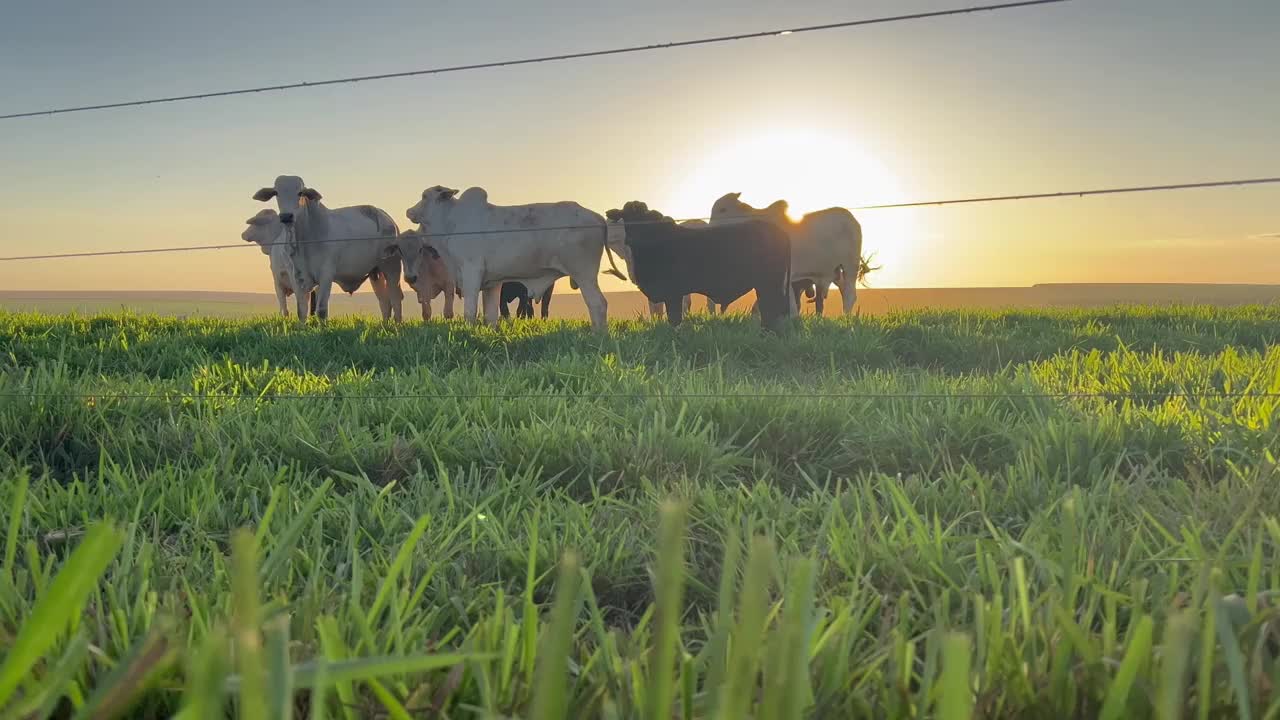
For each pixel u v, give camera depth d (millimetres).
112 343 7164
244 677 542
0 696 695
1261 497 2521
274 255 14898
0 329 7906
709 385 4812
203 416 4047
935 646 1210
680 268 10367
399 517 2709
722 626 884
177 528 2748
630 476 3373
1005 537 2164
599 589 2348
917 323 9688
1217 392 4332
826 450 3873
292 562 2182
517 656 1364
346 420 3932
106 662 1352
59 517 2633
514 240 11891
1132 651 993
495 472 3447
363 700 1275
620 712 1206
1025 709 1210
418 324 10094
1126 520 2395
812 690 1225
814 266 14219
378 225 13836
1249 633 1229
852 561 2154
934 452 3664
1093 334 8547
